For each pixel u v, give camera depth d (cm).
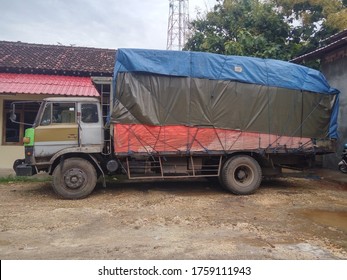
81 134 805
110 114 811
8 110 1250
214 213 669
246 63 870
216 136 847
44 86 1177
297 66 920
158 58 819
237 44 1547
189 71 832
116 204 736
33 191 877
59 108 809
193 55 838
